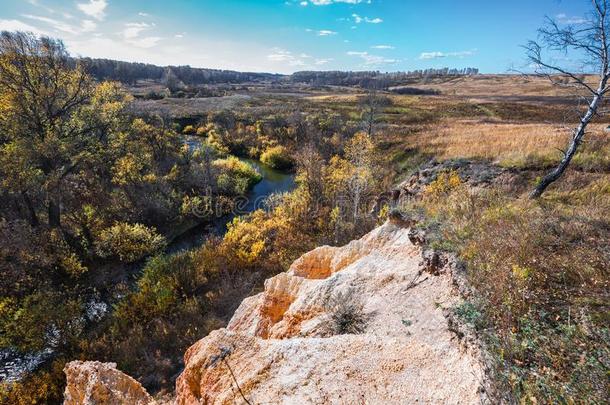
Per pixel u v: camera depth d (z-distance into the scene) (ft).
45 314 40.83
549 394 10.04
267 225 69.36
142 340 42.68
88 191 75.61
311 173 84.64
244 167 111.34
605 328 11.92
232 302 49.37
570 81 28.94
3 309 40.24
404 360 13.76
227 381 15.93
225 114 170.50
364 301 21.43
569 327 12.08
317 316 22.30
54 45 59.52
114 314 47.21
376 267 24.88
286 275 29.58
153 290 49.06
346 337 15.92
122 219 72.38
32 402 35.01
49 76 58.59
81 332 44.68
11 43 54.90
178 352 41.11
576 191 32.86
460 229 22.84
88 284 56.34
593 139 49.47
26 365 40.55
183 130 165.99
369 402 12.31
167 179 91.20
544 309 13.91
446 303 17.26
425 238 23.48
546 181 31.45
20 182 53.98
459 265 18.84
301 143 132.36
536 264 16.66
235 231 64.95
